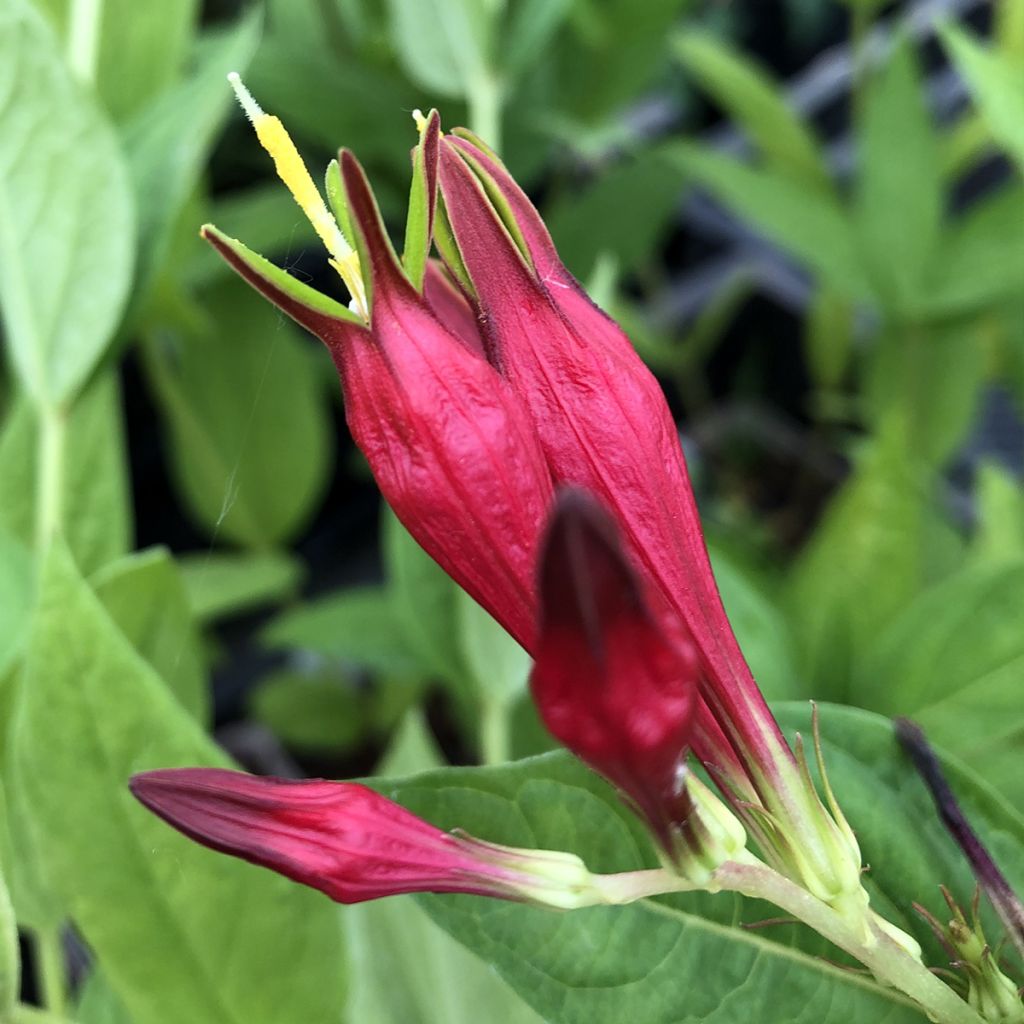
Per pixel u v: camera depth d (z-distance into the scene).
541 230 0.07
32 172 0.12
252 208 0.20
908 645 0.12
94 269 0.12
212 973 0.09
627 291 0.34
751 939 0.08
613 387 0.06
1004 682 0.12
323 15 0.21
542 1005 0.08
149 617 0.12
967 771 0.09
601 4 0.22
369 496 0.31
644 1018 0.08
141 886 0.09
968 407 0.22
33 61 0.12
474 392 0.06
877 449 0.15
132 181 0.13
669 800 0.06
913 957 0.07
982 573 0.12
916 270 0.21
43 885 0.10
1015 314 0.22
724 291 0.30
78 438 0.14
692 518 0.07
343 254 0.06
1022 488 0.23
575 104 0.23
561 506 0.05
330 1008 0.09
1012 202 0.20
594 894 0.06
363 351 0.06
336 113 0.20
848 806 0.09
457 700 0.21
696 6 0.35
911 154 0.20
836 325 0.26
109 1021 0.10
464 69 0.16
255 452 0.21
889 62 0.21
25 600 0.11
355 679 0.26
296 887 0.09
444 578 0.15
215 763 0.09
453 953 0.12
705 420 0.31
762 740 0.07
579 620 0.05
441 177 0.06
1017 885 0.08
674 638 0.05
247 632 0.29
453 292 0.07
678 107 0.34
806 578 0.15
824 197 0.22
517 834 0.08
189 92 0.13
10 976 0.08
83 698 0.08
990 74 0.14
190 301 0.18
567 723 0.05
